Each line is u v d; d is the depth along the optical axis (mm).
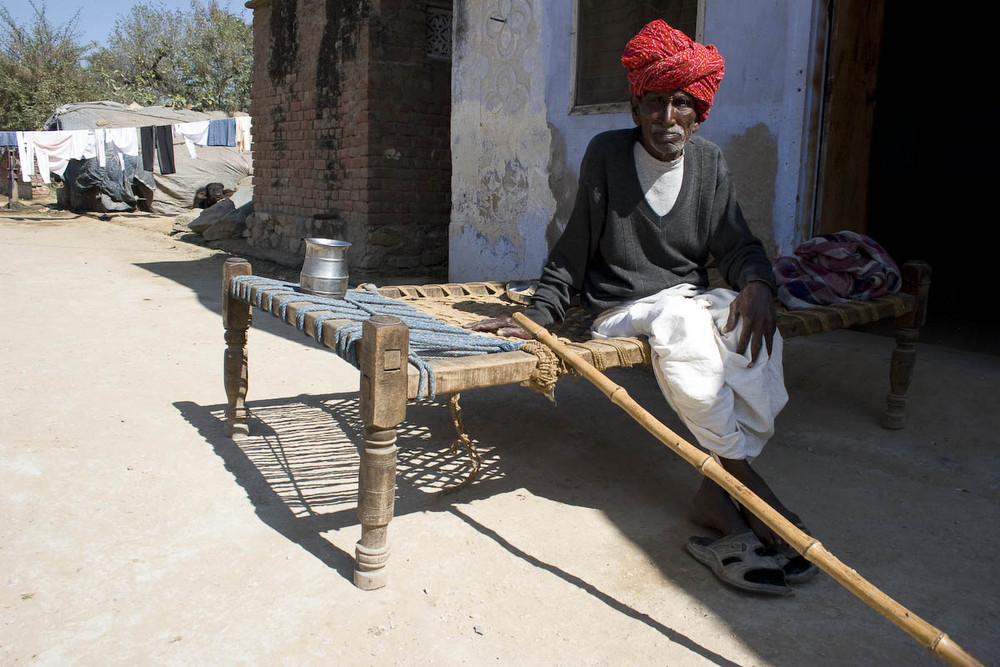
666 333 2758
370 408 2338
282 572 2576
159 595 2426
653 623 2348
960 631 2326
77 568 2566
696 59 2793
